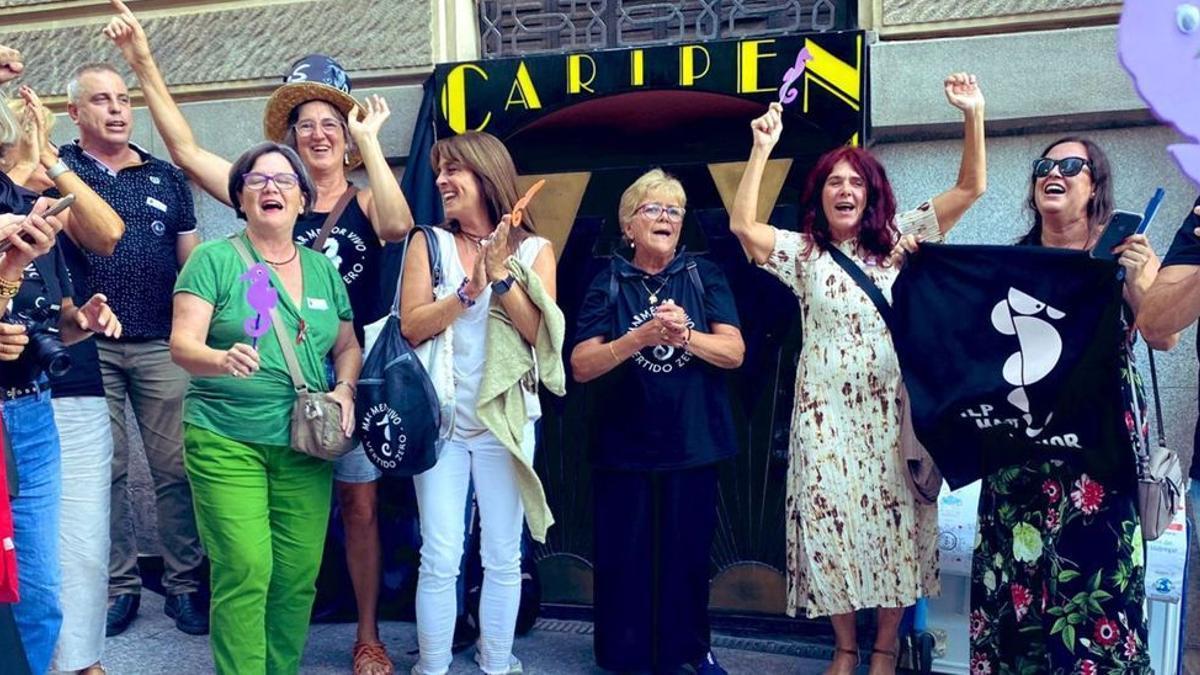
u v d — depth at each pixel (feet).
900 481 10.99
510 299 10.79
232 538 10.15
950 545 11.43
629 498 11.76
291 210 10.48
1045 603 9.71
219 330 10.23
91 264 12.73
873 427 11.02
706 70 13.42
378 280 12.59
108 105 12.68
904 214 12.01
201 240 15.52
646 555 11.83
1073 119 12.78
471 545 12.91
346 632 13.50
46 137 11.23
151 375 13.23
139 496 15.72
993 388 9.82
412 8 14.47
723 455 11.71
